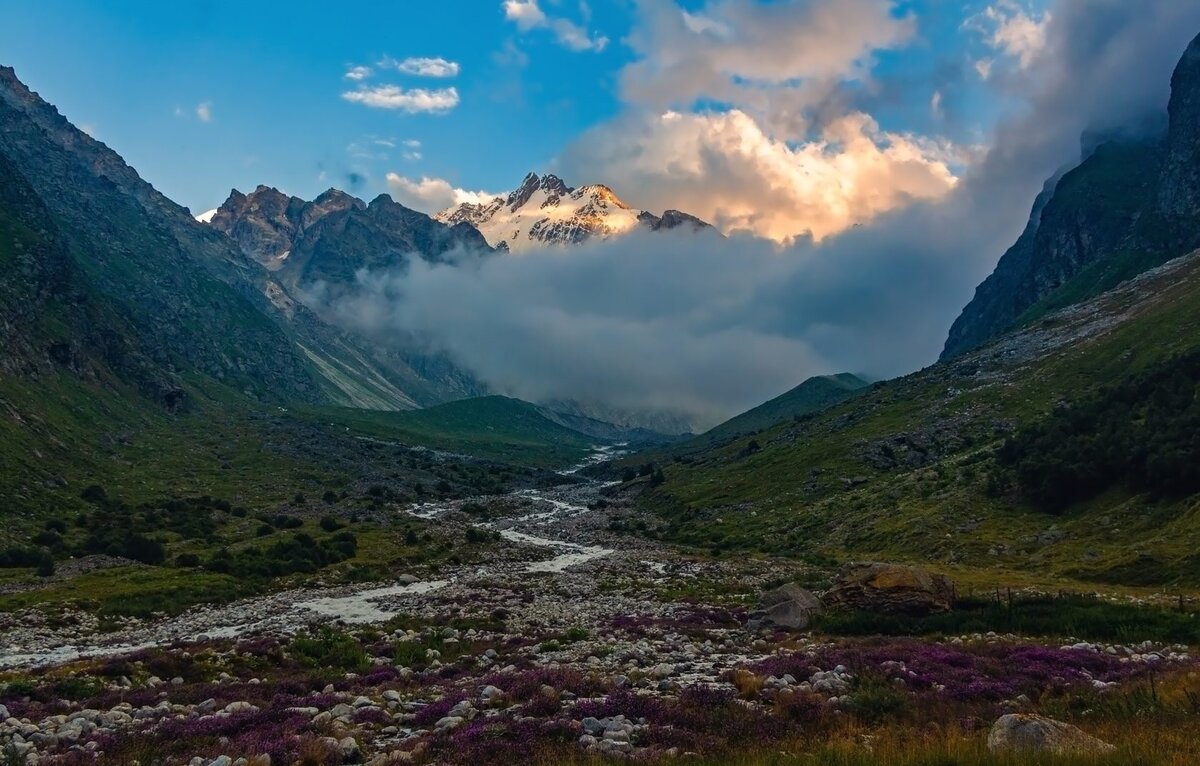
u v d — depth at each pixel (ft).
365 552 378.53
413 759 66.64
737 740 71.97
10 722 86.79
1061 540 309.83
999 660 118.32
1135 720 74.38
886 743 64.18
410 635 174.29
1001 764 54.39
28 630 193.88
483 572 343.67
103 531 405.59
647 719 79.41
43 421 636.89
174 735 78.79
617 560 378.12
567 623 198.90
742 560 374.22
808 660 117.91
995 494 388.37
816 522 469.57
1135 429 357.82
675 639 163.84
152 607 233.76
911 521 384.27
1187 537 253.03
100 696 103.91
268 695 104.94
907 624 168.35
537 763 63.72
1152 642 138.21
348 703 98.27
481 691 97.81
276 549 353.51
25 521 410.93
